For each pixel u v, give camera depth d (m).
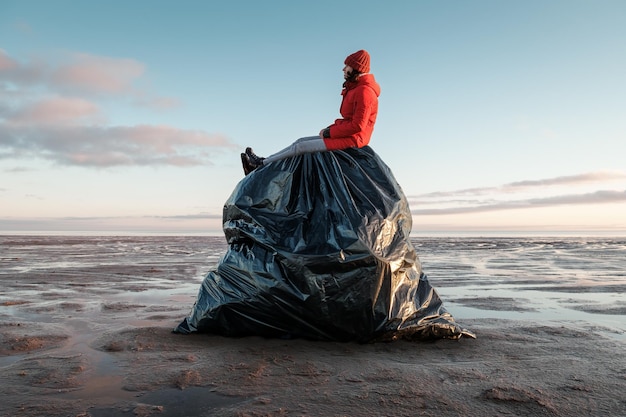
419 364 3.34
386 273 3.85
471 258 16.03
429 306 4.16
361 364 3.32
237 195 4.22
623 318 5.19
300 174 4.24
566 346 3.88
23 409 2.44
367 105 4.29
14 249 19.27
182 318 4.92
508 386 2.83
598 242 35.25
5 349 3.60
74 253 16.84
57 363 3.24
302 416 2.37
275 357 3.45
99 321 4.73
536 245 28.73
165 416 2.38
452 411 2.47
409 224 4.31
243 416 2.36
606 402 2.61
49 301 5.99
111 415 2.38
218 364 3.26
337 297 3.77
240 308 3.95
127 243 27.22
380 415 2.40
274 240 3.93
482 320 5.04
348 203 3.97
